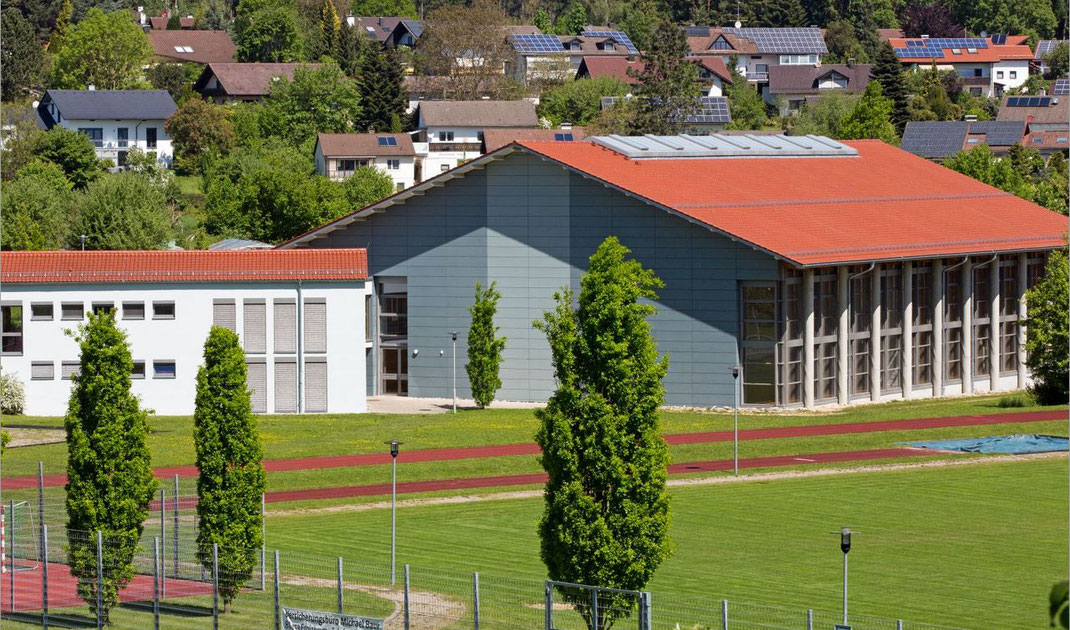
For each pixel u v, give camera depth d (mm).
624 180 137750
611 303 63469
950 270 148750
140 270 130625
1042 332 134000
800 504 93312
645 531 63750
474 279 142875
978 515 90375
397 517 89688
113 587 68875
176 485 77250
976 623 67875
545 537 64875
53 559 76375
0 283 129250
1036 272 158125
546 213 139875
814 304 136000
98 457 71500
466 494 96625
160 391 130750
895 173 166625
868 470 104062
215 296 131250
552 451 64250
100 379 71625
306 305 132375
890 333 144000
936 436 116812
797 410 133875
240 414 70938
